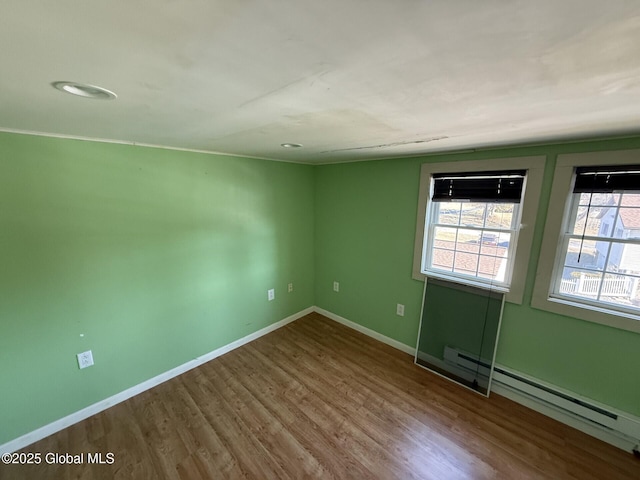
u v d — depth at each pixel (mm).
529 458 1827
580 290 2029
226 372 2666
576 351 2037
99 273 2076
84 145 1897
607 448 1893
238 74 785
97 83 854
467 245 2521
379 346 3107
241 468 1758
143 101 1032
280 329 3463
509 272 2312
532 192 2061
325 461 1803
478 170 2289
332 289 3639
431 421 2109
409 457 1832
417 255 2779
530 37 569
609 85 843
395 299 3021
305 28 549
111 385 2238
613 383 1926
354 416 2156
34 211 1774
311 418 2137
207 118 1291
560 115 1195
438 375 2625
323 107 1100
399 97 970
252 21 521
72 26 532
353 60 693
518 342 2268
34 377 1894
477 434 1999
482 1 451
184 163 2396
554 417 2127
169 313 2496
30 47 618
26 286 1802
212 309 2799
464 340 2508
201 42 607
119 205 2102
